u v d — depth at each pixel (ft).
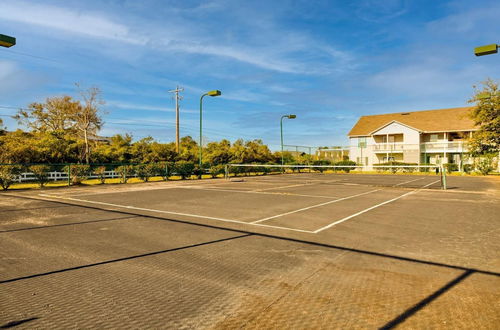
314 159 164.66
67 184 73.31
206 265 16.84
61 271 15.88
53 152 92.22
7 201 42.96
